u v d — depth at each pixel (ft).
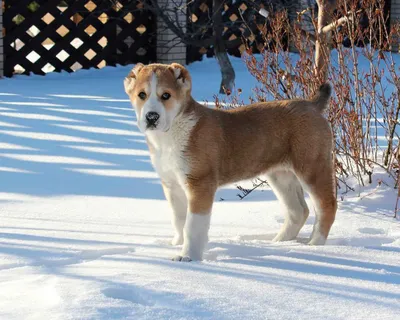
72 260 9.64
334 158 12.41
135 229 11.03
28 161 13.97
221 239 10.65
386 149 13.47
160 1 24.85
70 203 12.14
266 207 12.06
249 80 22.91
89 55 27.17
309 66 13.17
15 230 10.78
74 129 15.89
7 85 21.79
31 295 8.43
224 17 25.49
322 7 13.23
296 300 8.38
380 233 11.05
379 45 12.89
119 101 19.10
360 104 12.91
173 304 8.23
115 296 8.45
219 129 10.22
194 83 22.45
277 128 10.55
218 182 10.32
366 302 8.38
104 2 24.81
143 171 13.62
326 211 10.58
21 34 23.71
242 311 8.13
